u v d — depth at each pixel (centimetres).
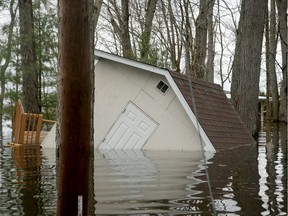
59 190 279
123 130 1210
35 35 2178
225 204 428
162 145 1168
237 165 740
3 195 478
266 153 977
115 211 400
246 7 1518
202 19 1958
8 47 2206
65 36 274
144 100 1209
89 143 280
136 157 908
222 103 1346
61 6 277
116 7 2341
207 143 1052
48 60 2205
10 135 1858
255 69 1527
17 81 2209
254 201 439
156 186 527
